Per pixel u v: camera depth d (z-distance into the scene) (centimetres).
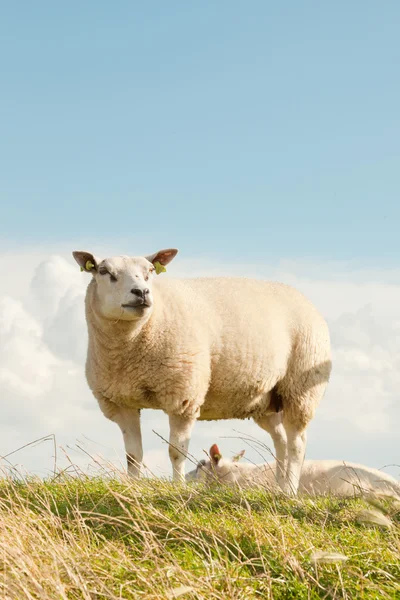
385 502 693
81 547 565
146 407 1119
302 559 563
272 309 1173
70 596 486
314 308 1241
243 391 1143
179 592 445
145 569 513
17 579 466
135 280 1012
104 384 1091
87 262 1050
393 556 567
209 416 1191
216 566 532
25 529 564
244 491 826
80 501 767
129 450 1116
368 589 513
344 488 1209
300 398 1197
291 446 1209
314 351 1199
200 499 756
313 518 714
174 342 1060
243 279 1207
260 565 550
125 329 1035
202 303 1116
